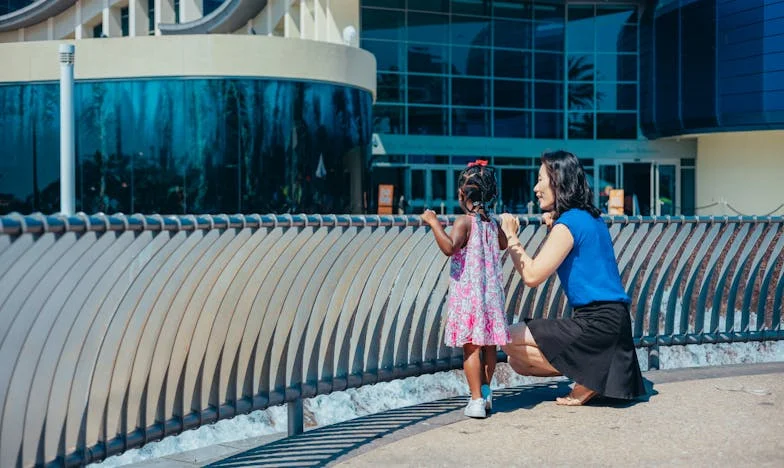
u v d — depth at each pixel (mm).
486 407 6176
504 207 36469
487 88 36406
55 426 4484
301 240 5766
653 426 5777
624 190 37969
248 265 5496
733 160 36688
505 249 6488
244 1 33094
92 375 4688
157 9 37906
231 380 5570
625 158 37844
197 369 5355
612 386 6168
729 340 8156
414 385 7562
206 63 23266
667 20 36250
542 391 6953
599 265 6238
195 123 23328
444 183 35906
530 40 36906
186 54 23281
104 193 23531
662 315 7914
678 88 35781
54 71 23844
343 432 5852
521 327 6344
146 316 4957
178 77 23328
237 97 23438
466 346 6102
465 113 36156
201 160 23328
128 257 4691
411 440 5574
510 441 5488
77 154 23625
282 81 23781
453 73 36000
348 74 25109
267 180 23625
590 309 6207
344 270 6160
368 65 26219
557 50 37312
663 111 36531
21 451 4289
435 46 35781
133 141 23438
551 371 6371
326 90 24500
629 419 5973
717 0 34406
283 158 23781
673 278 7855
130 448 4965
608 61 37719
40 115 24016
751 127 33969
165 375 5168
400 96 35406
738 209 36656
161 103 23375
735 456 5121
